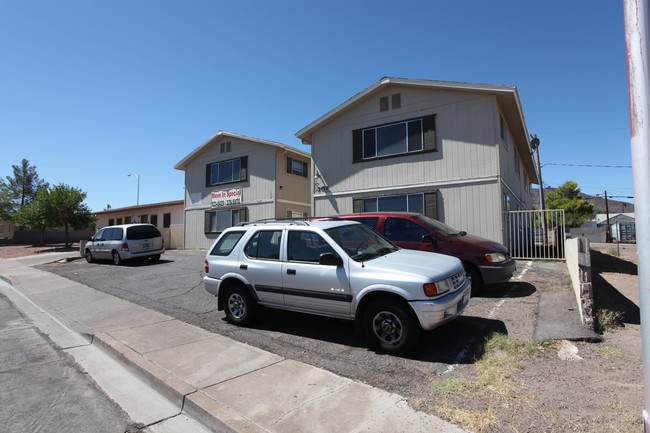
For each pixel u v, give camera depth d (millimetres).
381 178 14086
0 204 38562
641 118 2090
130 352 4895
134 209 31969
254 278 5715
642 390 3318
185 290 9234
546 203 41906
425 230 7488
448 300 4379
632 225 39062
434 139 12969
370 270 4668
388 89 14102
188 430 3279
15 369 4688
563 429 2807
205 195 22078
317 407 3318
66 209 26688
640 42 2104
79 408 3670
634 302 6332
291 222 5824
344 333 5469
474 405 3215
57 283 11219
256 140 19531
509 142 15031
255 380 3932
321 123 15391
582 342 4520
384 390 3600
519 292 7086
